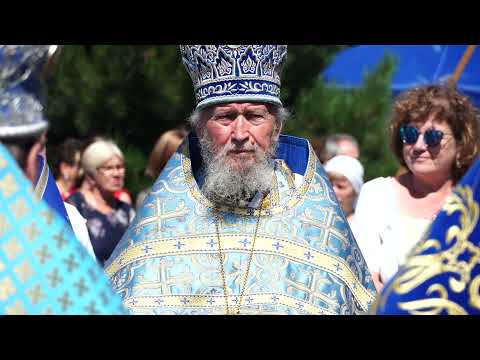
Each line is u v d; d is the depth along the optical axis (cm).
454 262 179
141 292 289
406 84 786
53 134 800
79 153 558
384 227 376
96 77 791
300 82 820
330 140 536
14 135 182
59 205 271
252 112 293
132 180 775
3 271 161
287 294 285
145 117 805
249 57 293
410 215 375
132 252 298
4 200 162
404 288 181
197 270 291
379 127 793
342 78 833
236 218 297
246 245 293
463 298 178
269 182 294
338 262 293
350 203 478
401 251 370
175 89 800
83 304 164
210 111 294
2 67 183
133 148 796
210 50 293
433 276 179
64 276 163
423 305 179
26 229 162
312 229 296
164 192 305
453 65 559
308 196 302
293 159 308
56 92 794
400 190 383
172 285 289
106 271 305
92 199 527
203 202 300
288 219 297
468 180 180
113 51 793
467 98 373
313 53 816
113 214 525
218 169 292
